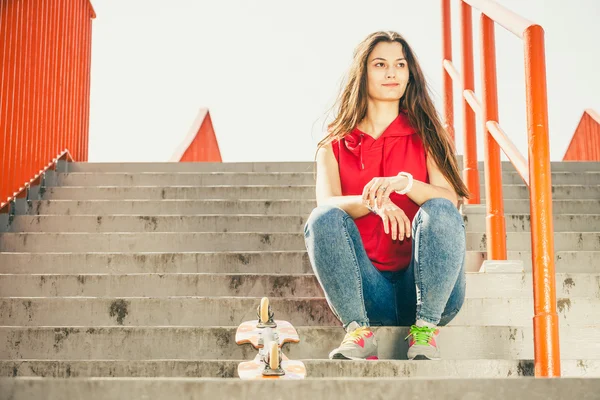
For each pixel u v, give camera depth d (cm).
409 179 256
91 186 488
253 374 227
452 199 263
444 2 501
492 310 296
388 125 282
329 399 166
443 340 273
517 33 271
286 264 360
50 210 447
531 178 250
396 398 167
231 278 331
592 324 295
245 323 266
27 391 168
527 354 274
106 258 364
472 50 434
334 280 249
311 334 271
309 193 470
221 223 423
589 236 387
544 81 257
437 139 277
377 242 268
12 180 447
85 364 259
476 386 167
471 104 398
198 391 167
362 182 275
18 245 394
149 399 167
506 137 323
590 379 168
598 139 750
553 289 241
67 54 552
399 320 274
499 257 326
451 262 245
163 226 423
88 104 604
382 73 281
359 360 244
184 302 304
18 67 460
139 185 491
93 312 307
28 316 307
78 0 585
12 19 453
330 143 281
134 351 280
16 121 454
